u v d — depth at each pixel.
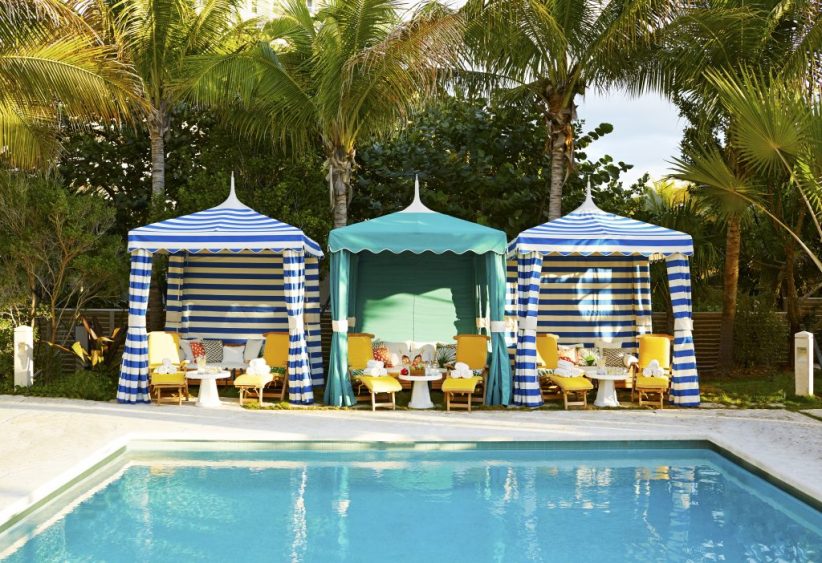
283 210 16.05
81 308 15.98
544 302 15.44
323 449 9.94
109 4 15.63
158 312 16.45
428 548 6.72
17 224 14.05
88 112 12.73
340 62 14.70
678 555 6.60
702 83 15.04
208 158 17.16
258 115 16.52
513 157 18.91
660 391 12.29
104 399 12.66
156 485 8.46
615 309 15.46
